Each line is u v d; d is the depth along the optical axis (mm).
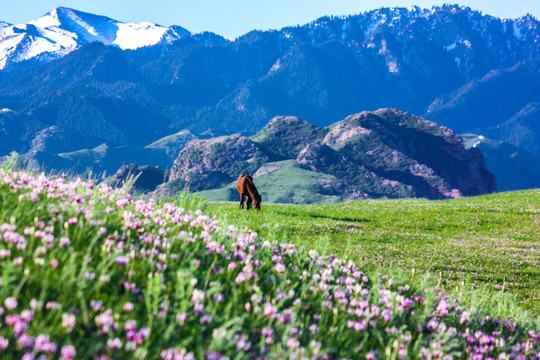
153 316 4090
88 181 6996
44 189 6316
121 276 4645
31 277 3803
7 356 2928
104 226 5641
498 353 6246
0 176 6270
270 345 4250
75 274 4324
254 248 6926
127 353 3475
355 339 4949
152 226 6375
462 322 6711
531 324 8016
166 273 5070
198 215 7816
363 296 6293
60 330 3375
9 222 4828
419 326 5762
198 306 4211
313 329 4676
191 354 3402
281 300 5066
